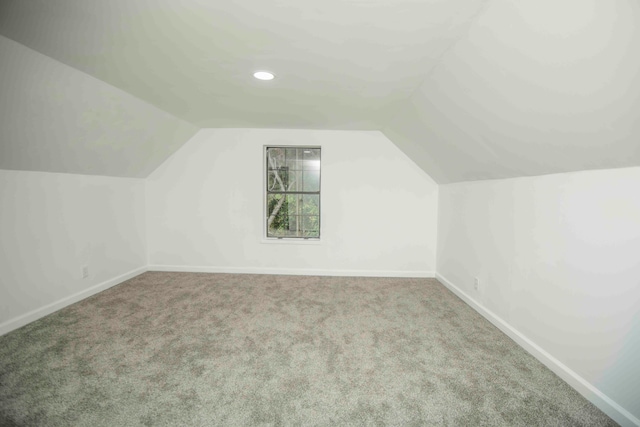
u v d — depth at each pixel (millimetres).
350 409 1397
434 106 2123
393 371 1692
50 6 1222
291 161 3740
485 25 1253
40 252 2346
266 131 3557
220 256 3682
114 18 1313
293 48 1587
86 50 1593
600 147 1300
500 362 1788
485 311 2426
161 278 3414
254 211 3633
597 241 1447
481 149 2105
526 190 1980
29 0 1188
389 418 1344
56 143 2184
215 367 1711
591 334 1473
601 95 1083
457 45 1469
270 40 1509
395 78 1934
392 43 1510
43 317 2332
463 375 1658
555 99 1269
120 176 3236
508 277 2156
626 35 868
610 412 1354
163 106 2629
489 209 2426
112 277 3145
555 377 1645
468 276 2756
